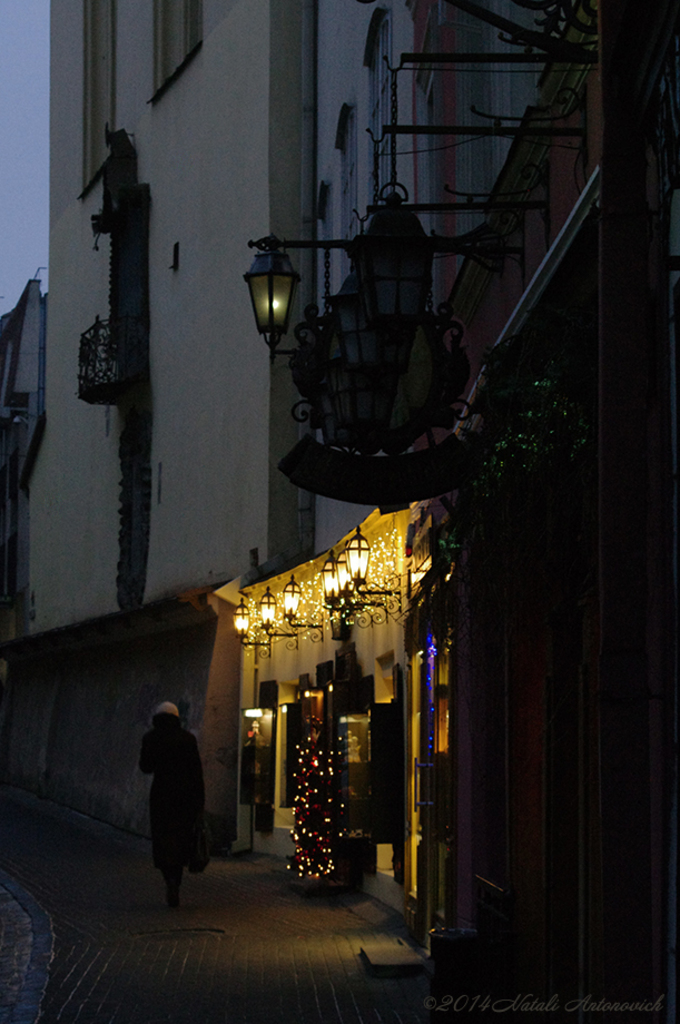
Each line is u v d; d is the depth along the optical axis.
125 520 30.45
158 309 29.06
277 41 22.94
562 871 7.08
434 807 10.98
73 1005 8.73
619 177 4.62
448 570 7.96
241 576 22.08
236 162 24.53
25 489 43.25
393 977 9.74
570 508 5.74
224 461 24.75
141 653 27.98
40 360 48.59
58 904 14.15
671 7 4.00
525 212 8.55
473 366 10.77
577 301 6.32
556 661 7.05
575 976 6.98
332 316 8.09
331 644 17.12
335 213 20.27
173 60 29.05
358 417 7.79
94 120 35.12
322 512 20.81
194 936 11.84
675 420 4.38
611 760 4.45
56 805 32.56
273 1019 8.24
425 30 12.19
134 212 29.86
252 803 20.80
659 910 4.43
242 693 22.00
